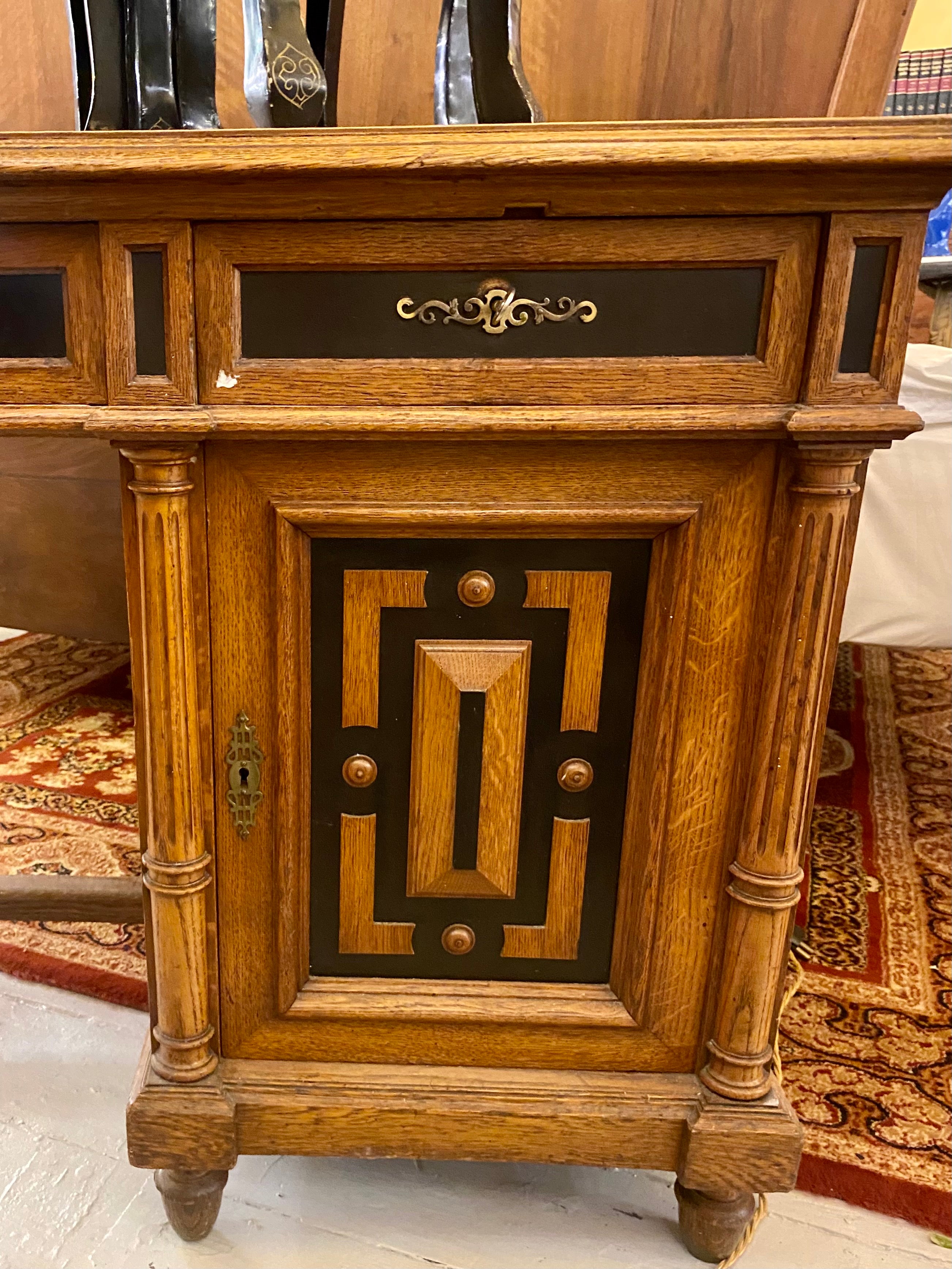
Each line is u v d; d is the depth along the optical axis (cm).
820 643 69
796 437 64
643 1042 81
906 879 148
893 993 119
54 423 66
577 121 97
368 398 66
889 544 161
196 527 70
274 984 80
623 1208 88
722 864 76
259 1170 91
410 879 78
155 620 70
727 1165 77
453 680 74
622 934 79
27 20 104
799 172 60
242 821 76
